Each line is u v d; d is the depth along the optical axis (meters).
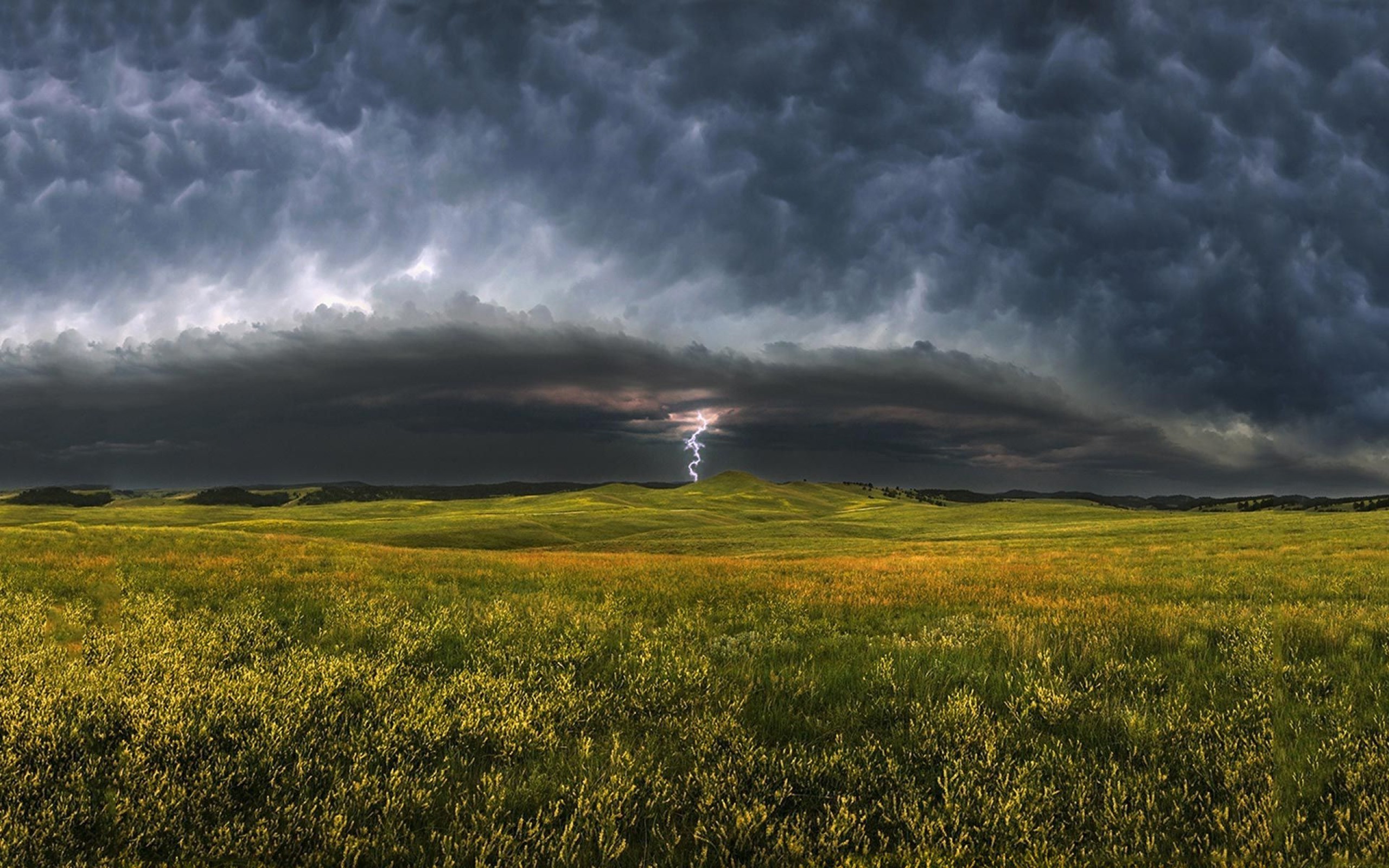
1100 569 23.38
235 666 7.42
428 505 145.25
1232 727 6.02
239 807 4.65
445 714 6.19
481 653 8.70
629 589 15.72
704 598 14.36
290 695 6.37
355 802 4.60
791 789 4.98
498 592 15.08
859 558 32.88
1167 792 4.96
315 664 7.42
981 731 5.92
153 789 4.62
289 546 26.84
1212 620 10.92
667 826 4.60
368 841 4.18
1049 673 7.61
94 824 4.35
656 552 56.50
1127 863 4.17
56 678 6.55
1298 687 7.30
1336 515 65.94
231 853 4.15
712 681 7.46
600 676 7.81
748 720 6.37
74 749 5.26
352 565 19.28
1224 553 31.05
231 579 14.39
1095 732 6.08
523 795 4.86
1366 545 33.25
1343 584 17.12
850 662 8.43
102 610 10.66
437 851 4.21
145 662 7.22
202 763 4.96
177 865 3.95
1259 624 10.44
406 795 4.68
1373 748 5.52
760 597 14.73
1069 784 5.05
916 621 11.58
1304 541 37.59
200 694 6.24
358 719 6.12
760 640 9.91
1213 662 8.38
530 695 6.85
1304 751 5.55
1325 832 4.40
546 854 4.20
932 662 8.14
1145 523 69.38
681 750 5.73
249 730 5.65
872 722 6.46
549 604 12.43
